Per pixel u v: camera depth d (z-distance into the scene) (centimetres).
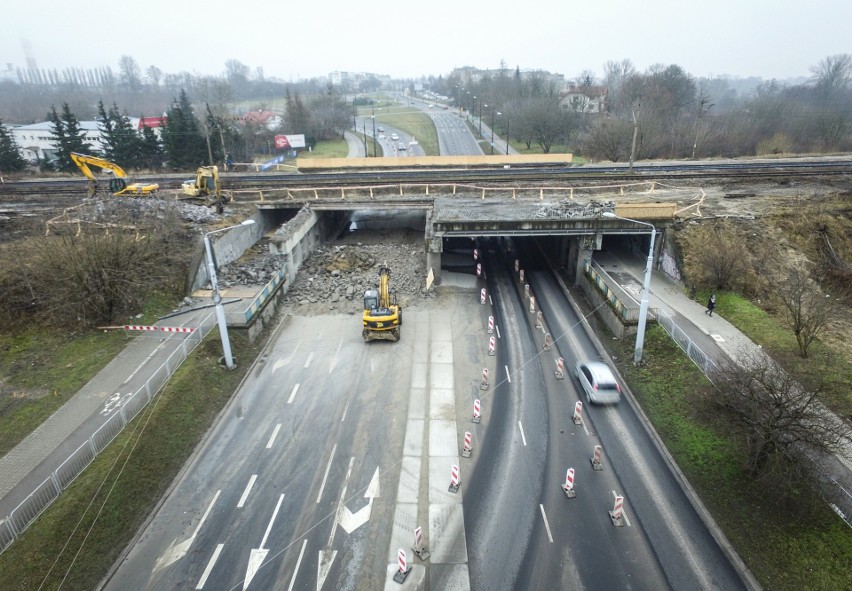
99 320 2891
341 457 2183
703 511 1894
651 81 11825
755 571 1664
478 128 12925
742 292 3281
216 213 4203
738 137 8269
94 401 2294
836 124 8312
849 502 1744
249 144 9800
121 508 1869
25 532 1692
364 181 4841
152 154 7644
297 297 3591
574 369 2805
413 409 2488
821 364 2520
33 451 2008
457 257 4353
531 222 3572
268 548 1772
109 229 3203
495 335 3158
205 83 19588
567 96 12962
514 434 2312
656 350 2781
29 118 14625
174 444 2189
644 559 1725
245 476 2080
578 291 3716
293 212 4969
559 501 1953
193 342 2770
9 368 2523
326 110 13000
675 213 3678
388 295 3125
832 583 1589
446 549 1762
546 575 1673
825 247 3669
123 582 1656
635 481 2042
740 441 2006
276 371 2784
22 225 3612
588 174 4869
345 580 1664
